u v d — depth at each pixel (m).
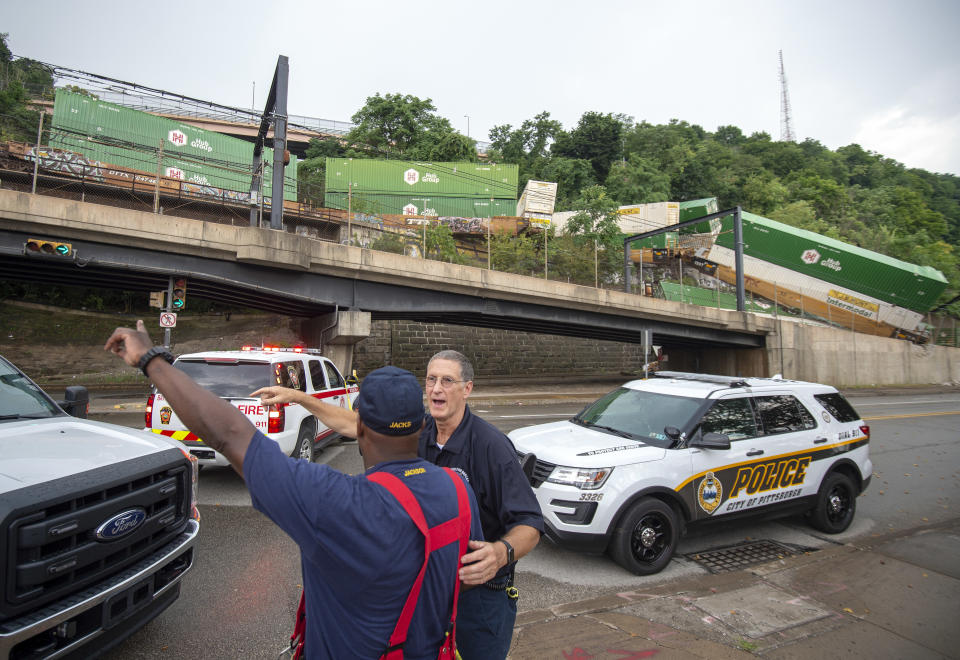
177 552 3.41
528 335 33.19
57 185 21.09
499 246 27.98
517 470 2.50
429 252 24.06
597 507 4.89
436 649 1.58
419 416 1.66
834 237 55.97
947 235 76.31
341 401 9.34
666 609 4.15
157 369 1.50
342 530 1.41
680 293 34.28
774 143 85.31
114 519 2.94
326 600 1.48
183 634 3.77
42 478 2.70
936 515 7.33
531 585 4.84
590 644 3.56
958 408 21.12
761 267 39.03
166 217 15.98
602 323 26.05
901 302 36.09
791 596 4.42
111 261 15.74
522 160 59.16
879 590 4.56
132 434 3.69
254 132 54.38
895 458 11.11
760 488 5.76
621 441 5.48
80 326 26.77
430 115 48.69
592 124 60.91
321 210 28.83
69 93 24.92
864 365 34.38
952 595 4.47
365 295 19.97
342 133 57.94
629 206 44.62
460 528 1.62
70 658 2.78
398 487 1.54
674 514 5.26
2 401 3.79
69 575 2.74
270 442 1.49
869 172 91.00
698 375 6.78
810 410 6.42
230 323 29.86
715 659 3.39
